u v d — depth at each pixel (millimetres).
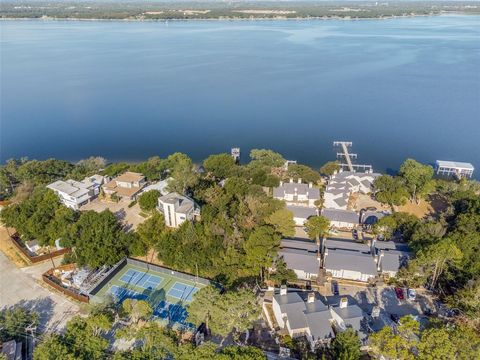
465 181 126688
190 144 184500
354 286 82062
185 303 77312
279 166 140000
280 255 85000
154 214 99938
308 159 166625
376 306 76062
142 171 126875
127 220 106875
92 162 149125
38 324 70812
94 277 83125
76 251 86000
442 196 124750
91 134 198000
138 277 85062
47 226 94812
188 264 83438
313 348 64500
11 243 98500
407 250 88000
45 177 132750
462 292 70938
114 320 70938
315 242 96062
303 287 81625
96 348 59312
